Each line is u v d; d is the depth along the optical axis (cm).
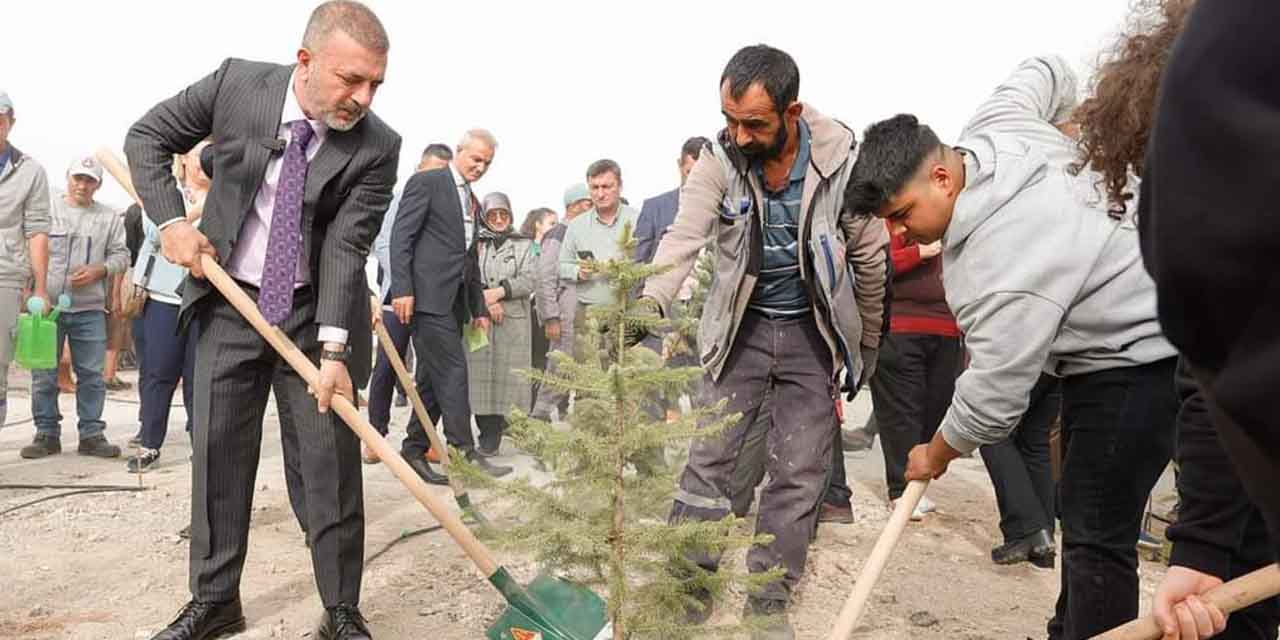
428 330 616
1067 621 279
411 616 390
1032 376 251
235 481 354
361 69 317
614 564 261
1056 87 305
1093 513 269
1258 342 76
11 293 595
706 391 371
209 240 341
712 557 318
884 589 434
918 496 276
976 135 273
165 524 511
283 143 335
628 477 271
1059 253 245
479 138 664
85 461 681
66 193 713
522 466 666
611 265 262
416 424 631
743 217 356
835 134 351
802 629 386
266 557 461
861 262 362
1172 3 213
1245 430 78
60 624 371
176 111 339
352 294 340
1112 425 263
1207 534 207
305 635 367
